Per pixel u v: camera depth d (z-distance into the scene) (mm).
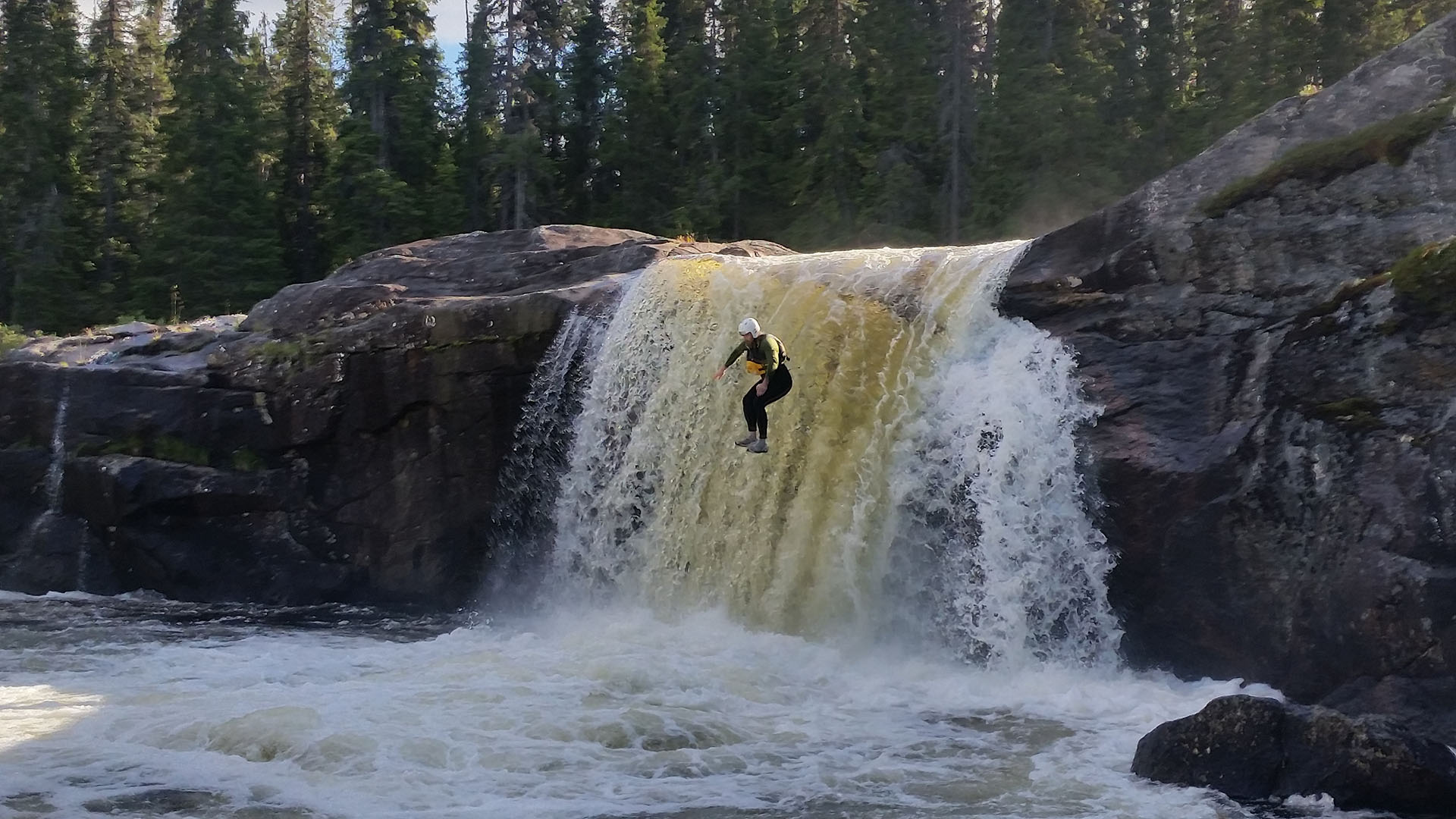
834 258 19500
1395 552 12602
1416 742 10250
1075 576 15102
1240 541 14000
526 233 25422
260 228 56750
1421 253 13656
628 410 19969
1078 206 44156
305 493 22156
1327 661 13055
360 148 57188
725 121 54625
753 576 17828
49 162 60875
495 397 21109
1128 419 15289
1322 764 10328
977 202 45812
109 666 15805
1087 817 10008
